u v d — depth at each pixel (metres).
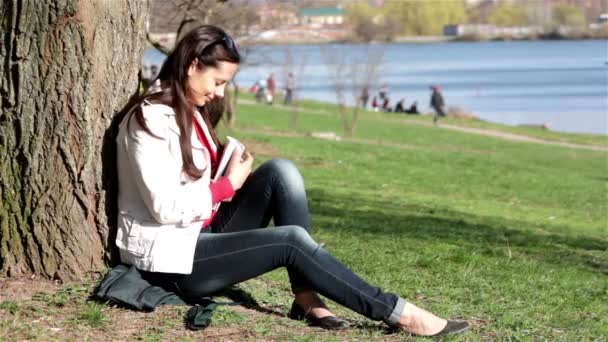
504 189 20.70
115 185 4.62
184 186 4.28
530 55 163.38
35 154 4.47
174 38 16.67
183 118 4.22
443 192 18.80
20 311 4.23
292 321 4.54
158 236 4.24
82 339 4.03
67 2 4.35
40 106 4.43
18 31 4.36
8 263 4.55
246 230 4.55
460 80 98.38
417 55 170.38
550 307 5.91
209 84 4.28
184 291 4.41
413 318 4.37
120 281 4.28
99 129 4.53
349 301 4.34
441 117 50.56
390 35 64.88
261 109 46.03
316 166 21.62
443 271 7.14
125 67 4.60
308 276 4.30
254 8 18.72
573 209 17.55
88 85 4.45
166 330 4.18
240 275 4.32
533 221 14.27
